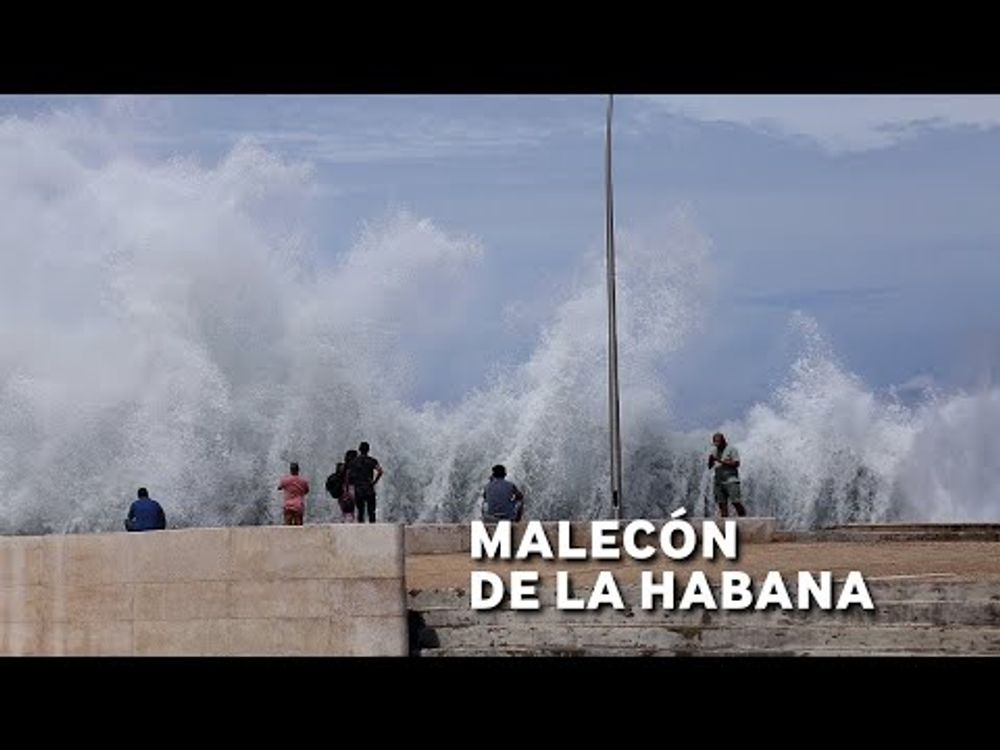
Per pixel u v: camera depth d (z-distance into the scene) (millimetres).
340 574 22797
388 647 22562
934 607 21969
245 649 23344
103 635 24797
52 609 25516
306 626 22953
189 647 23797
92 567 24953
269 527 23188
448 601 23609
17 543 25922
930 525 36312
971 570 25406
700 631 22281
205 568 23688
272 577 23156
